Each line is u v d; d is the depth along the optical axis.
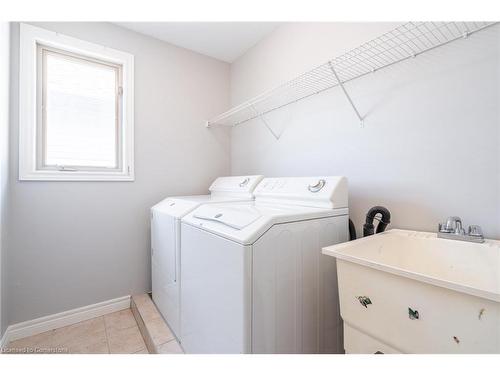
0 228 1.49
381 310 0.83
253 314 0.95
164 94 2.37
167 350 1.40
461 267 0.97
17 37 1.68
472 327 0.64
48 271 1.81
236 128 2.76
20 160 1.69
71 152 1.97
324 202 1.32
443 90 1.15
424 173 1.22
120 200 2.12
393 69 1.34
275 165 2.18
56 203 1.84
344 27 1.58
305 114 1.88
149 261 2.26
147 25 2.11
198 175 2.60
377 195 1.41
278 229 1.04
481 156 1.04
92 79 2.06
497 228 1.00
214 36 2.29
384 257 1.14
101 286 2.04
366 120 1.47
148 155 2.27
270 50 2.23
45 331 1.78
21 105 1.69
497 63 1.00
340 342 1.31
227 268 1.02
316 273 1.20
